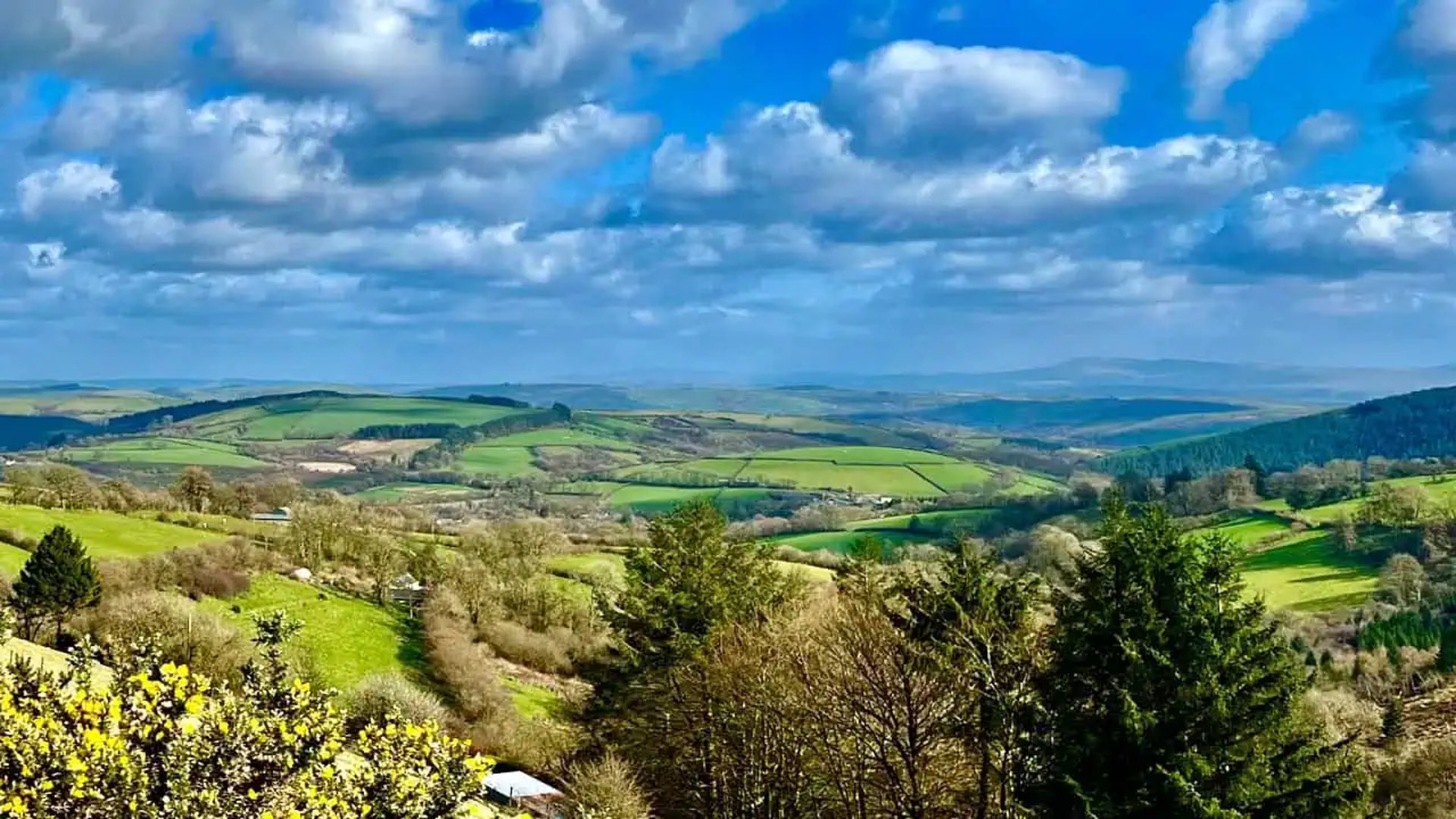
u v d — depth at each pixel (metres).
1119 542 23.25
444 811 13.20
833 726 31.50
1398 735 48.66
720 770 37.38
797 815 34.22
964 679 28.48
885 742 30.27
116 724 11.72
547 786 44.97
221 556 79.69
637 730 42.88
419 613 79.31
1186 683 21.45
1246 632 21.94
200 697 12.44
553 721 52.94
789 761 34.66
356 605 78.12
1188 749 21.09
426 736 13.53
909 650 29.33
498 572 85.88
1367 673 72.88
